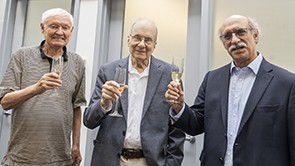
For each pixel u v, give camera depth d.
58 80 1.46
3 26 2.62
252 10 1.98
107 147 1.50
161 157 1.48
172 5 2.24
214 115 1.44
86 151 2.16
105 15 2.36
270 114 1.28
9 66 1.68
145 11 2.32
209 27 2.03
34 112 1.61
